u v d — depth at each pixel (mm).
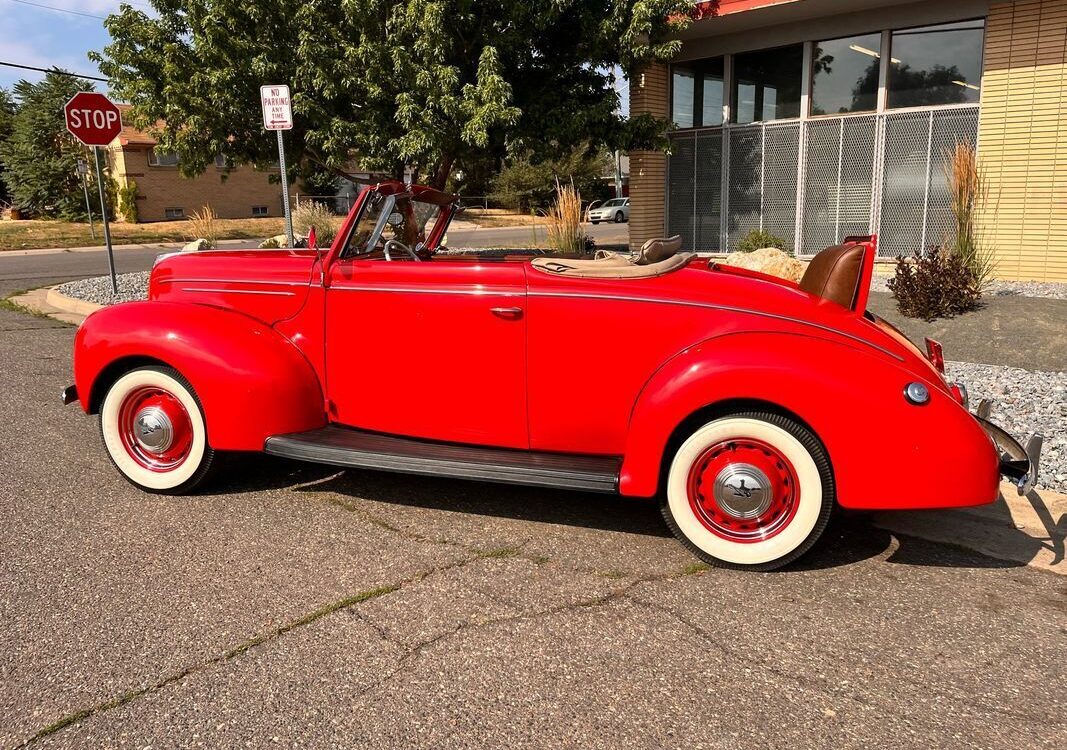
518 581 3297
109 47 13039
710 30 13070
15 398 6258
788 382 3143
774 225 13500
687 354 3406
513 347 3725
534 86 13539
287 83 12414
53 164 30672
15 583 3246
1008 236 10891
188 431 4176
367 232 4254
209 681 2576
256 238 25609
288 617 2984
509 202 41906
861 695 2520
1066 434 4867
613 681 2592
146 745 2270
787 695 2520
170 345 3975
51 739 2291
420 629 2906
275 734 2320
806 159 12914
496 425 3844
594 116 12727
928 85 11586
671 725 2369
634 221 14609
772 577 3350
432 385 3912
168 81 12805
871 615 3031
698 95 14156
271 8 12070
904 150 11891
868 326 3373
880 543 3693
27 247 22562
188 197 33500
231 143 13734
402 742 2285
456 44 12312
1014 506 4027
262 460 4852
